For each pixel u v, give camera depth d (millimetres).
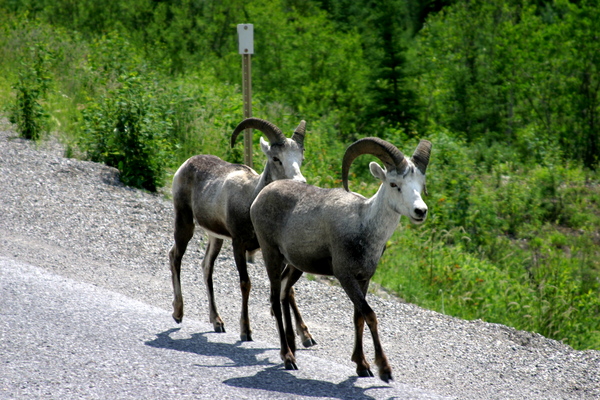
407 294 22797
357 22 73000
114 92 33844
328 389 12219
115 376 11828
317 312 18438
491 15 69062
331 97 58594
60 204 26250
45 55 42469
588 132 63969
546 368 15391
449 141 42531
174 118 37406
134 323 15297
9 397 10570
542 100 66562
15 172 29156
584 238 41031
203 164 17578
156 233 24734
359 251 13000
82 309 15633
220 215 16453
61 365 12141
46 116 35844
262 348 14812
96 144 33062
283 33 63500
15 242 21453
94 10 66250
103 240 23109
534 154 54438
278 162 15891
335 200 13477
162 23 66312
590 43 63062
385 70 51344
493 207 38562
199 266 21656
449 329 17797
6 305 15195
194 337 15008
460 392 13594
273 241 14305
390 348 16078
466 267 26172
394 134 46500
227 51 67625
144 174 31031
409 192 12469
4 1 64625
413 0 91812
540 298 25125
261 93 55875
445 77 64562
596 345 23391
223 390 11633
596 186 51531
